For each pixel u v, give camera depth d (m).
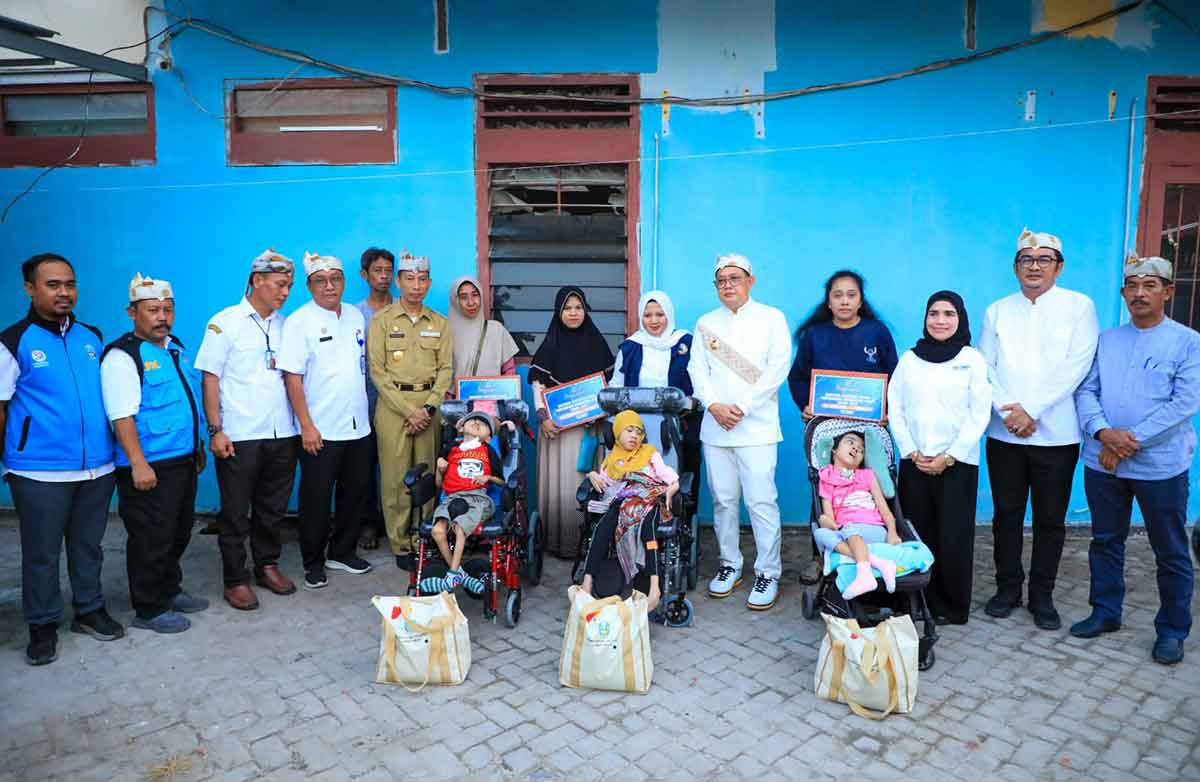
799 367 4.77
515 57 5.63
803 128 5.64
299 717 3.31
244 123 5.86
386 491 5.13
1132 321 3.90
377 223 5.80
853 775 2.92
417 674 3.53
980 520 5.91
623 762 3.00
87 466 3.82
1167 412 3.64
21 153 5.94
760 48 5.58
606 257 5.71
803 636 4.11
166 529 4.10
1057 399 3.98
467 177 5.73
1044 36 5.48
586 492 4.31
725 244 5.74
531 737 3.17
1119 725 3.24
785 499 5.91
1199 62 5.52
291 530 5.88
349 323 4.84
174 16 5.72
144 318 4.00
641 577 4.24
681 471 4.61
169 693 3.50
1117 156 5.60
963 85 5.57
